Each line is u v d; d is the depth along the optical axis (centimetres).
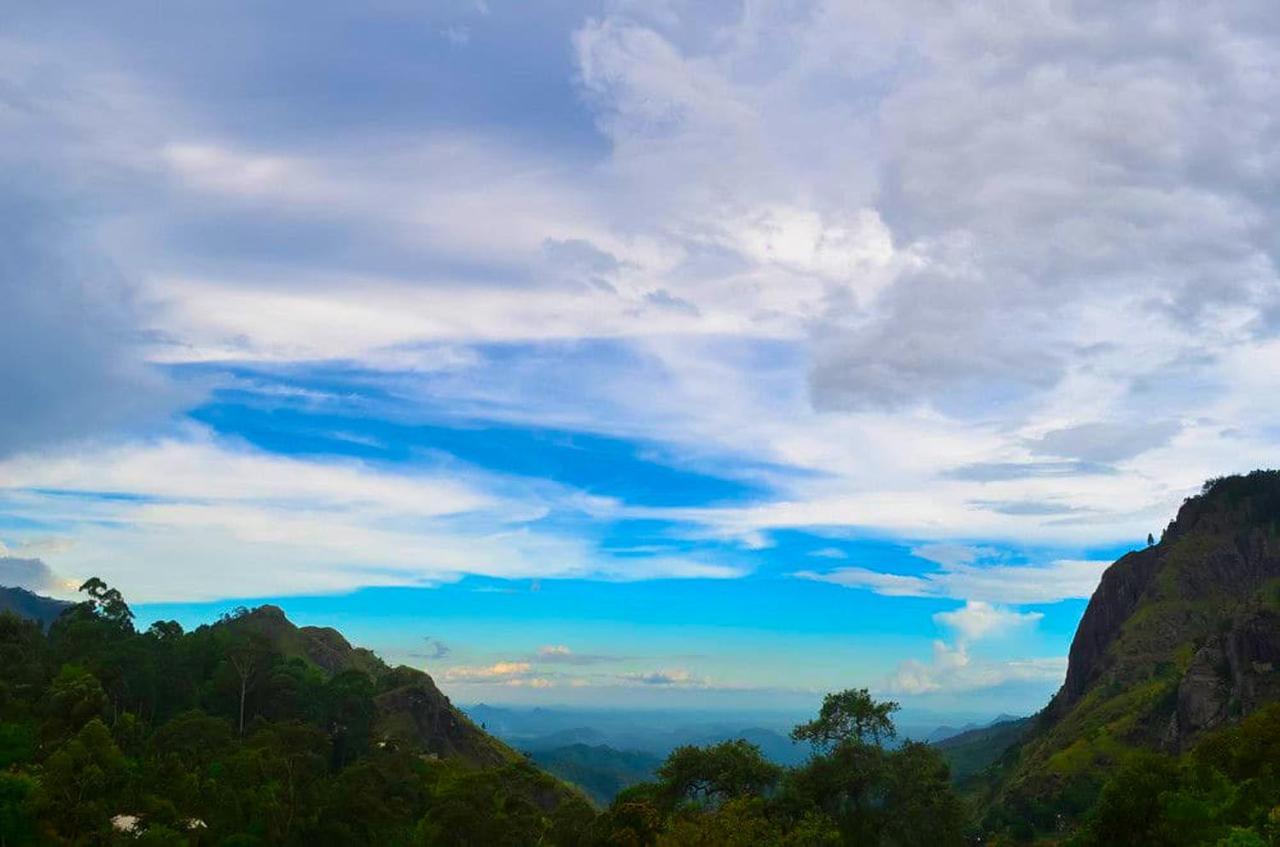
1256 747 13488
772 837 10325
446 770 18875
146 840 10938
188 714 16212
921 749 12619
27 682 16688
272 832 12794
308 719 19450
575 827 13050
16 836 10606
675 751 13212
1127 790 13138
